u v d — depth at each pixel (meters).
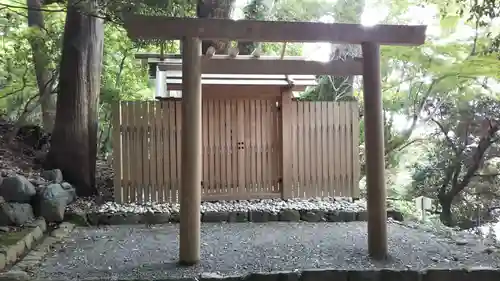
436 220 6.52
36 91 8.66
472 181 9.24
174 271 3.81
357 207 6.38
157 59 7.07
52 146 6.76
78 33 6.79
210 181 6.52
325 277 3.71
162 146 6.40
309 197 6.70
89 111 6.84
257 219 6.12
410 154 9.31
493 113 8.27
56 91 7.25
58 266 3.99
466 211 9.52
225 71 5.30
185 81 4.10
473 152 8.68
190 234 4.05
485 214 9.38
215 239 5.05
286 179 6.63
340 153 6.77
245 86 6.53
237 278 3.59
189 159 4.09
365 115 4.42
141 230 5.59
